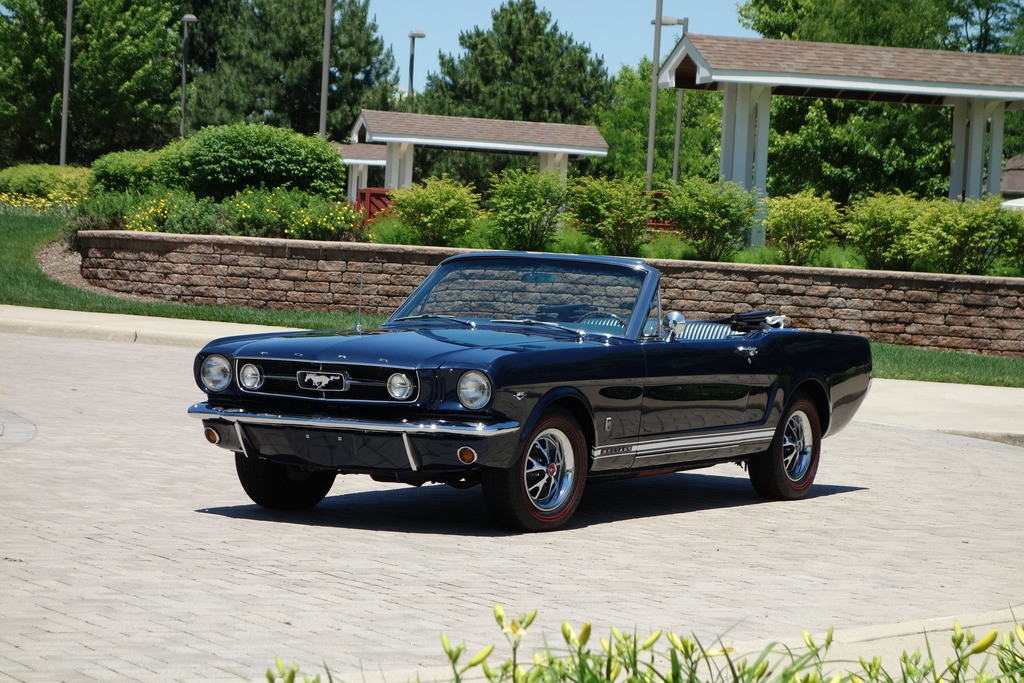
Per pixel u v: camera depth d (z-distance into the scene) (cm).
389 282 2483
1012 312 2470
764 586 707
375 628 577
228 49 8162
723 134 3058
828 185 4931
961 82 2980
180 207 2655
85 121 6744
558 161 4862
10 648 523
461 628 584
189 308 2359
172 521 821
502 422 795
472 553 764
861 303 2477
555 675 343
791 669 362
